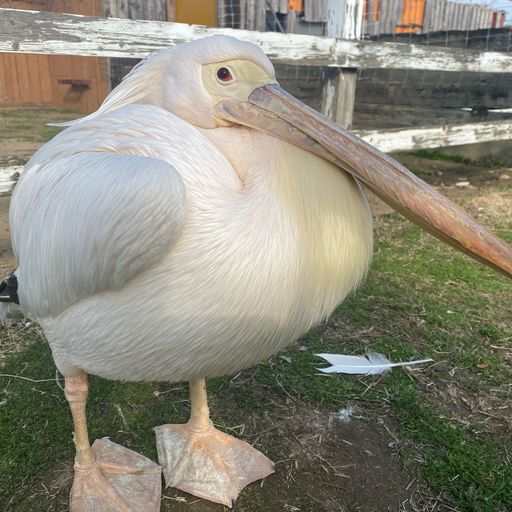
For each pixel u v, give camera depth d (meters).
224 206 1.57
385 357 3.15
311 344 3.27
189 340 1.61
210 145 1.74
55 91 8.16
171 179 1.42
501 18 11.77
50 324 1.86
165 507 2.19
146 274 1.53
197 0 8.87
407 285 4.10
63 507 2.15
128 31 3.89
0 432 2.49
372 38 9.25
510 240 5.05
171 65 1.97
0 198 5.98
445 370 3.05
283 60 4.78
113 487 2.20
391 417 2.68
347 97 5.39
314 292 1.67
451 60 5.84
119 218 1.42
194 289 1.53
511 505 2.18
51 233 1.63
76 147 1.73
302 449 2.48
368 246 1.75
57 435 2.50
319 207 1.63
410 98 9.20
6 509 2.12
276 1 9.51
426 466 2.38
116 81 6.89
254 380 2.93
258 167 1.69
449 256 4.68
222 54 1.88
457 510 2.17
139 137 1.68
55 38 3.61
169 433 2.50
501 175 7.65
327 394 2.83
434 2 10.62
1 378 2.87
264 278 1.54
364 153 1.70
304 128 1.76
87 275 1.56
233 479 2.28
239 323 1.58
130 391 2.83
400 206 1.68
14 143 6.75
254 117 1.84
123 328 1.63
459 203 6.23
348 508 2.18
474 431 2.58
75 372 2.03
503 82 7.95
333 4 5.29
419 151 8.96
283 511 2.17
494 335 3.40
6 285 2.13
